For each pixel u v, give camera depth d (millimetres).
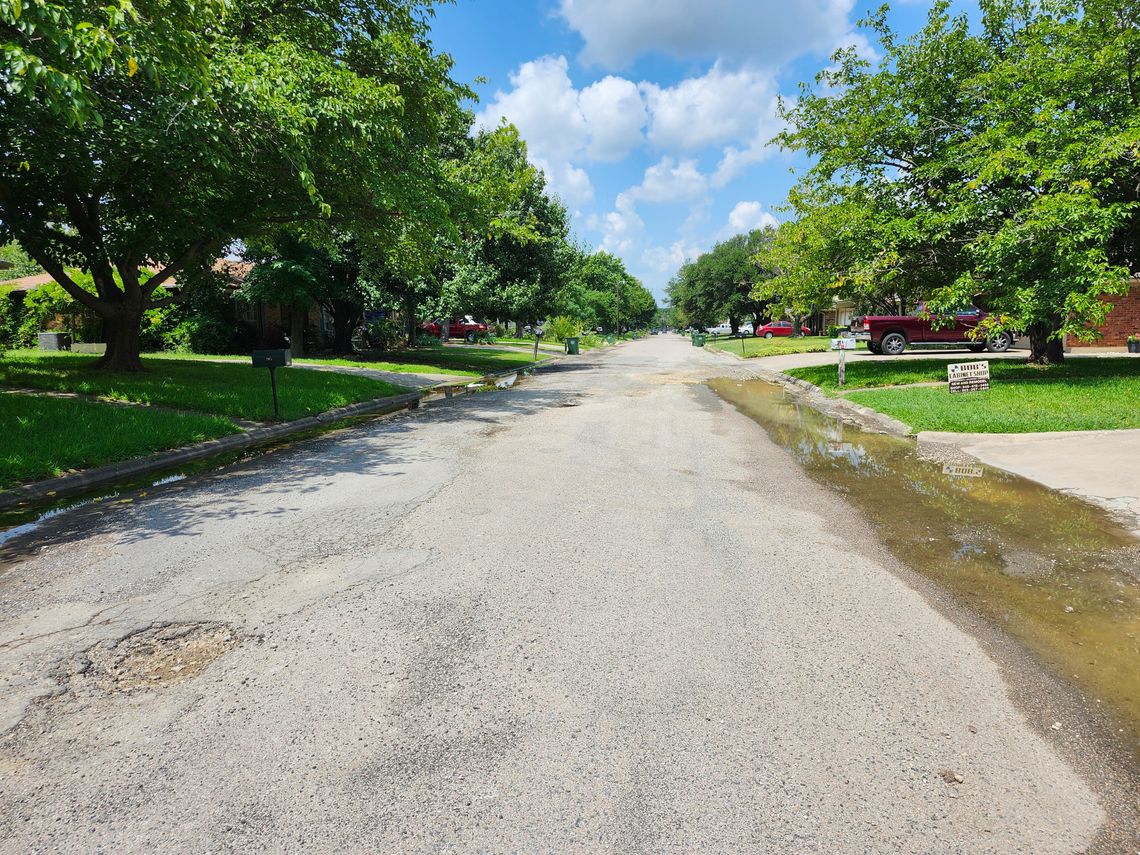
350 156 11477
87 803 2232
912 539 4934
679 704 2797
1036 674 3043
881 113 14727
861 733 2600
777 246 18453
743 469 7328
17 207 11984
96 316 25359
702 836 2078
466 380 19297
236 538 4980
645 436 9500
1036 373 14227
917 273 15867
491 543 4828
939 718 2701
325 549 4715
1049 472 6871
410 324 32344
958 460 7699
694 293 67438
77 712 2760
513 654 3219
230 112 9430
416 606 3760
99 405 9555
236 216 13852
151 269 26484
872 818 2154
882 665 3115
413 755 2477
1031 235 10984
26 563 4492
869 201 14836
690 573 4262
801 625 3527
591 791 2283
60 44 5500
